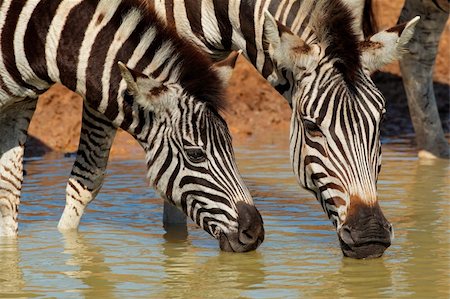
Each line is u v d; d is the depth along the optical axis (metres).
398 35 9.93
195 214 10.43
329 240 11.12
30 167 16.12
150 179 10.55
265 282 9.47
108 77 10.62
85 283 9.55
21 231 11.83
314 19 10.21
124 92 10.55
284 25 10.11
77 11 10.75
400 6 22.50
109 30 10.67
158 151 10.44
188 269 10.01
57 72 10.86
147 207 13.23
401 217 12.19
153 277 9.73
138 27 10.62
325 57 9.89
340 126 9.68
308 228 11.73
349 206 9.65
